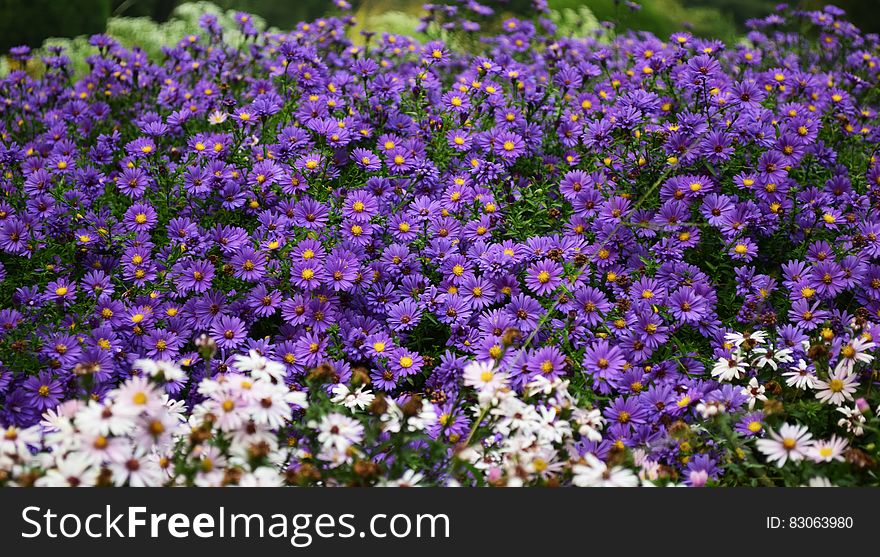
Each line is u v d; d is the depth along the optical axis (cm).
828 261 142
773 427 125
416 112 162
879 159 160
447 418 126
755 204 148
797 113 163
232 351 139
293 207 150
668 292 143
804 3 218
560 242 144
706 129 152
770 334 140
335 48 199
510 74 167
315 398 125
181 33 245
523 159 162
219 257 147
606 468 116
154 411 114
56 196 153
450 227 147
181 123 165
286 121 166
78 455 112
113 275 145
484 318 138
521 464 119
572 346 137
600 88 174
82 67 227
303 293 143
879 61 189
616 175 153
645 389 134
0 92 190
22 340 136
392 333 140
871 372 131
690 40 168
